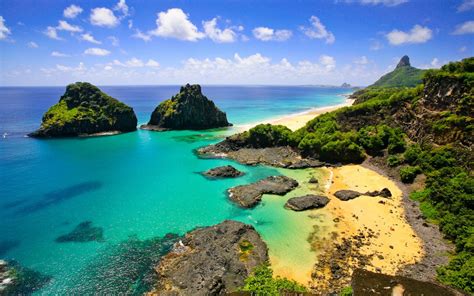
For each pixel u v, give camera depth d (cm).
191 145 10956
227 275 3712
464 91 6744
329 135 8712
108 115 13562
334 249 4291
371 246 4325
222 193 6494
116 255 4319
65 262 4162
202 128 14162
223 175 7500
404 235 4588
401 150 7750
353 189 6469
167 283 3684
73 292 3606
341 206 5653
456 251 4019
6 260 4206
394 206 5553
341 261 4006
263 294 3256
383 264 3912
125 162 8831
